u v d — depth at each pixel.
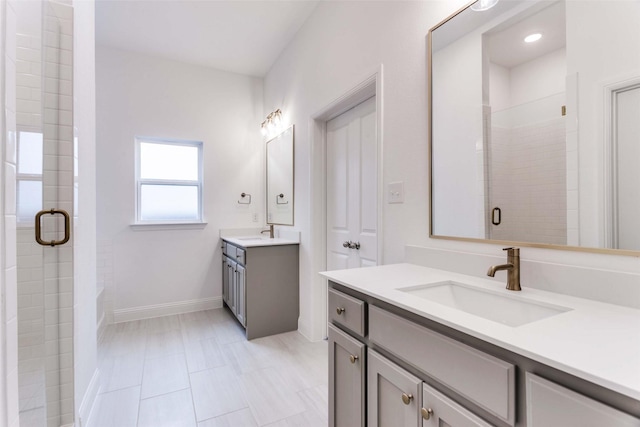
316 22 2.49
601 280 0.87
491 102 1.18
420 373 0.86
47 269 1.34
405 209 1.59
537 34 1.04
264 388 1.90
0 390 0.56
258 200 3.73
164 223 3.25
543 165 1.01
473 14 1.25
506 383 0.64
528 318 0.92
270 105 3.53
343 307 1.21
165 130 3.27
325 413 1.67
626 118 0.83
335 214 2.51
